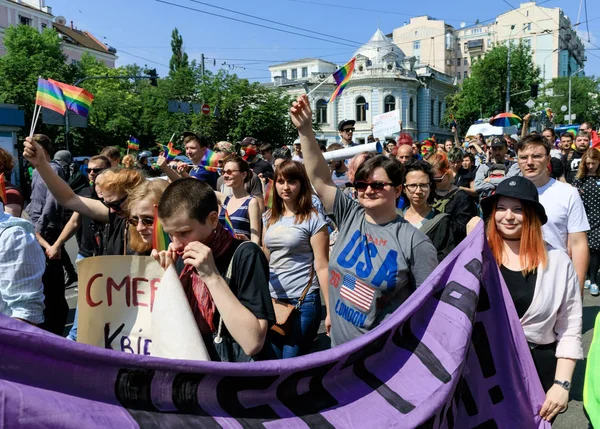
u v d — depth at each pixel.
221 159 5.92
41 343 1.37
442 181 4.56
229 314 1.92
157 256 2.08
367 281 2.49
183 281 2.15
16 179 18.86
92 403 1.44
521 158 3.71
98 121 33.34
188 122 30.56
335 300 2.65
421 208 3.95
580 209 3.54
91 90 35.38
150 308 2.16
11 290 2.21
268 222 3.58
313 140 2.78
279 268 3.44
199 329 2.12
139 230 2.49
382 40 51.34
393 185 2.54
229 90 30.23
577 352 2.42
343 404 1.94
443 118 54.38
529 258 2.52
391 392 2.04
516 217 2.54
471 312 2.32
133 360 1.50
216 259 2.09
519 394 2.41
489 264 2.57
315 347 4.75
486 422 2.40
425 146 10.74
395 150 5.87
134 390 1.52
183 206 1.95
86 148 32.38
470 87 43.47
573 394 3.85
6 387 1.32
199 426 1.58
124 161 6.00
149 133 35.12
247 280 2.05
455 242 4.00
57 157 6.09
